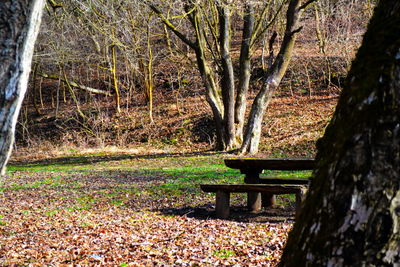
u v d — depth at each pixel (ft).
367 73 6.62
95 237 25.89
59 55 112.16
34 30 10.13
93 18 94.38
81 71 152.25
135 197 41.68
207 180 50.47
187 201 38.78
